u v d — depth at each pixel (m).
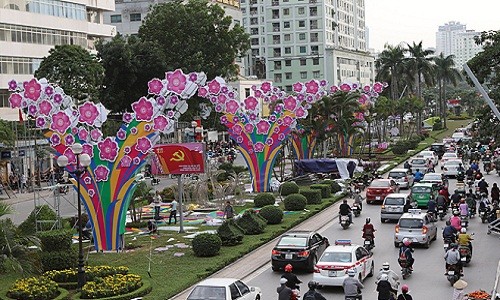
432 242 38.19
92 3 90.25
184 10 90.94
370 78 186.75
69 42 83.62
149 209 50.72
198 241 34.12
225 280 23.70
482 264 32.03
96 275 28.62
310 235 32.12
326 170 66.69
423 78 133.88
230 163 73.38
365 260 29.34
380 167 78.12
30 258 28.42
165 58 88.69
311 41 158.00
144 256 34.41
